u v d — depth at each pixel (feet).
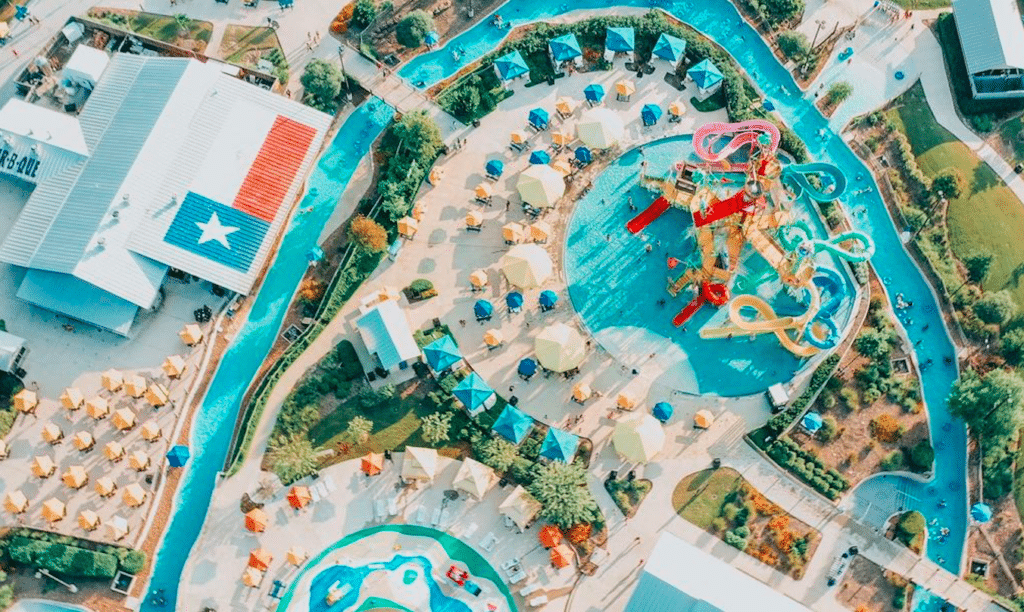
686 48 435.12
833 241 370.94
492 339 377.91
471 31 441.68
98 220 373.20
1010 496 364.17
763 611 323.16
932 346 388.78
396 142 415.23
